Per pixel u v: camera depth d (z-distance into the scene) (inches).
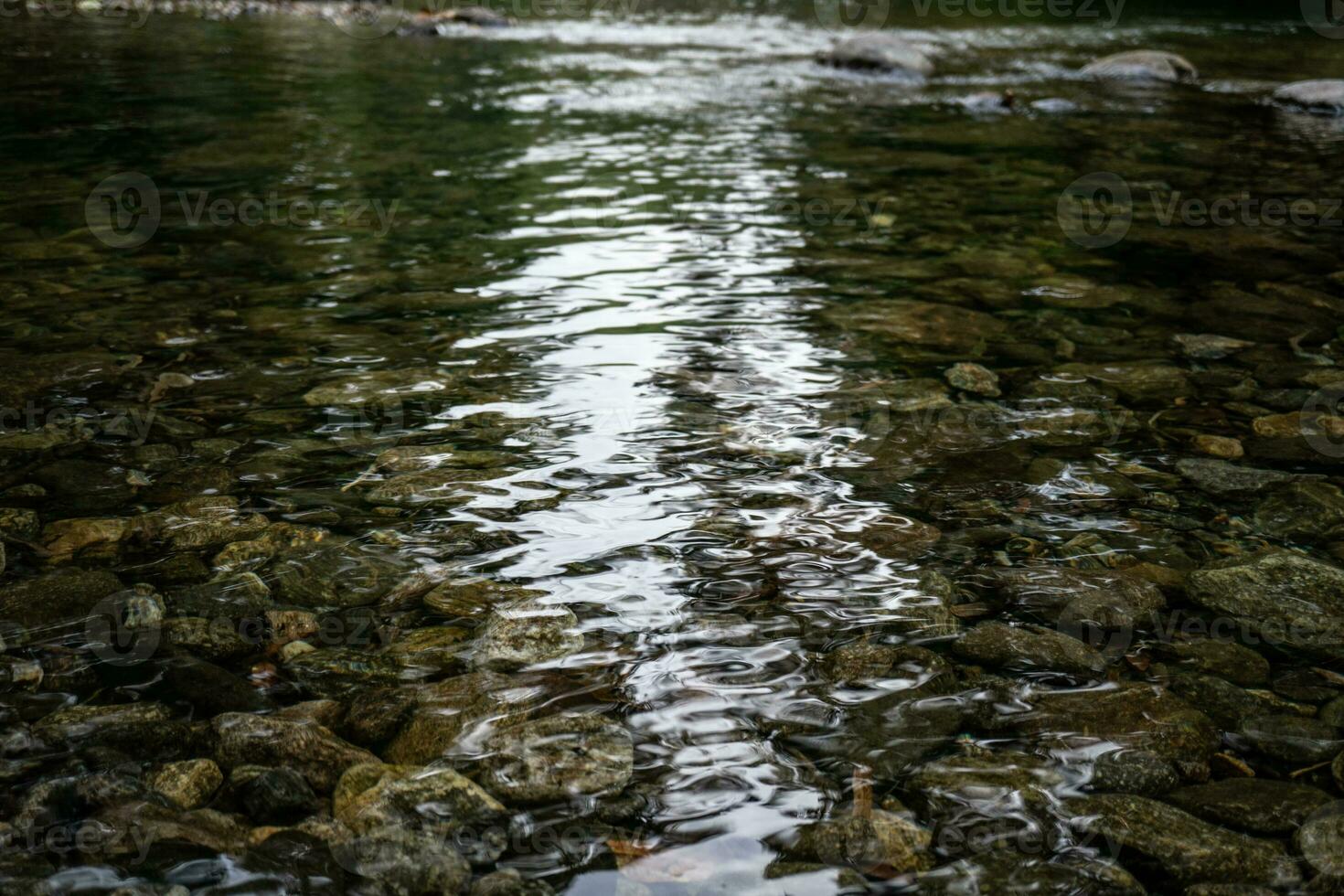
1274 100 395.9
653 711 82.4
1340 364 155.3
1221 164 296.5
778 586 99.0
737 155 297.7
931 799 74.5
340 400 137.6
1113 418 136.9
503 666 87.5
